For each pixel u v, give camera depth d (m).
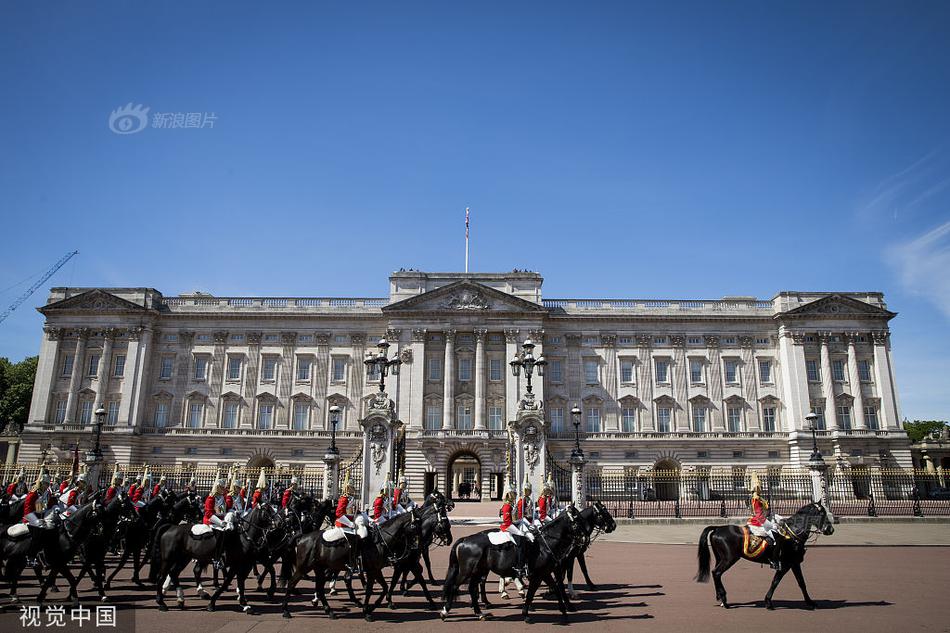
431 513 22.41
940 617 17.53
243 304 86.62
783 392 82.75
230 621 17.38
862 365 82.31
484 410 79.88
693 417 82.50
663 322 85.19
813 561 28.42
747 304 86.56
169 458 80.12
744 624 16.80
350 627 16.77
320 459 80.00
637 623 17.02
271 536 19.77
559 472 46.34
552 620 17.48
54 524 18.98
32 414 80.38
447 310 82.31
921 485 77.00
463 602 20.41
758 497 19.55
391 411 44.06
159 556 20.00
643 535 38.31
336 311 84.56
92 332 83.25
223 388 82.88
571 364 83.94
